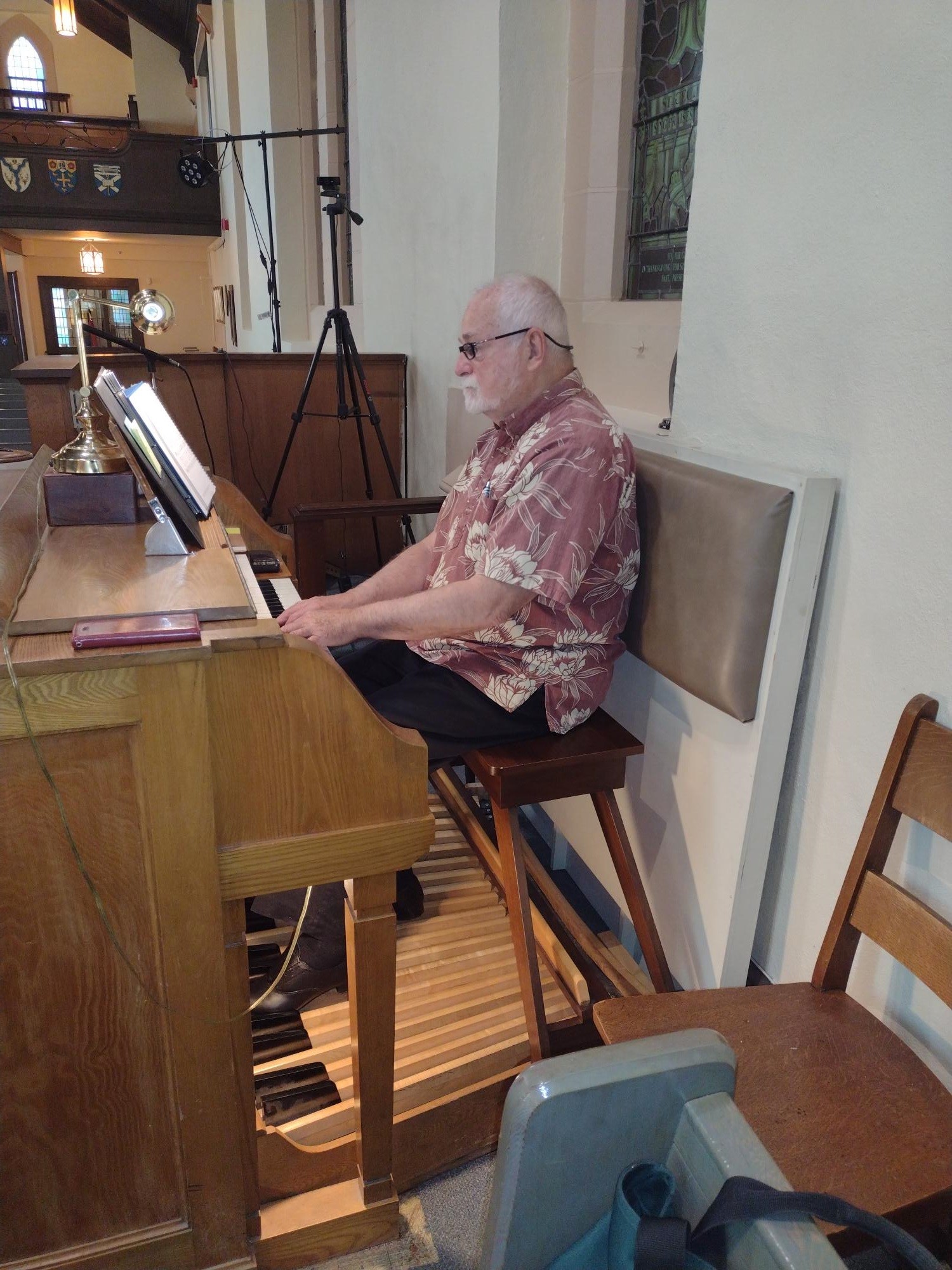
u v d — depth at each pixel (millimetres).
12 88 12188
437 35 2891
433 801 2256
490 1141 1462
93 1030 1039
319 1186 1313
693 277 1604
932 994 1192
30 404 2842
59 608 982
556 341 1591
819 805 1396
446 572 1710
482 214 2605
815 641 1372
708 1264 694
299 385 3516
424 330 3359
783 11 1328
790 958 1510
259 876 1043
